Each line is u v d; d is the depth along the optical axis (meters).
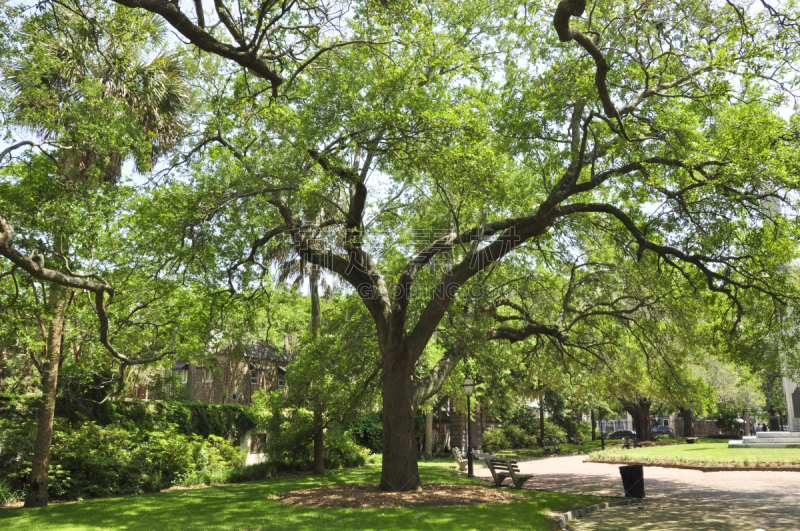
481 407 40.31
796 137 11.57
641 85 14.80
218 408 23.36
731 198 12.57
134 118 12.48
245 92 14.57
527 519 10.90
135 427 18.69
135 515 11.36
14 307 12.73
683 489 16.33
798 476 18.81
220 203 13.42
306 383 21.00
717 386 35.19
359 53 14.00
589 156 15.28
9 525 10.42
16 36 10.43
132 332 18.19
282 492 15.13
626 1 13.38
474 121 12.86
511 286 19.31
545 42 15.08
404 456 15.09
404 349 15.25
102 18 11.38
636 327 19.14
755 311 15.05
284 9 9.34
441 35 14.23
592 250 18.64
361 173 16.23
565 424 52.34
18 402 16.06
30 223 12.17
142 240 14.09
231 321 20.47
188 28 8.51
